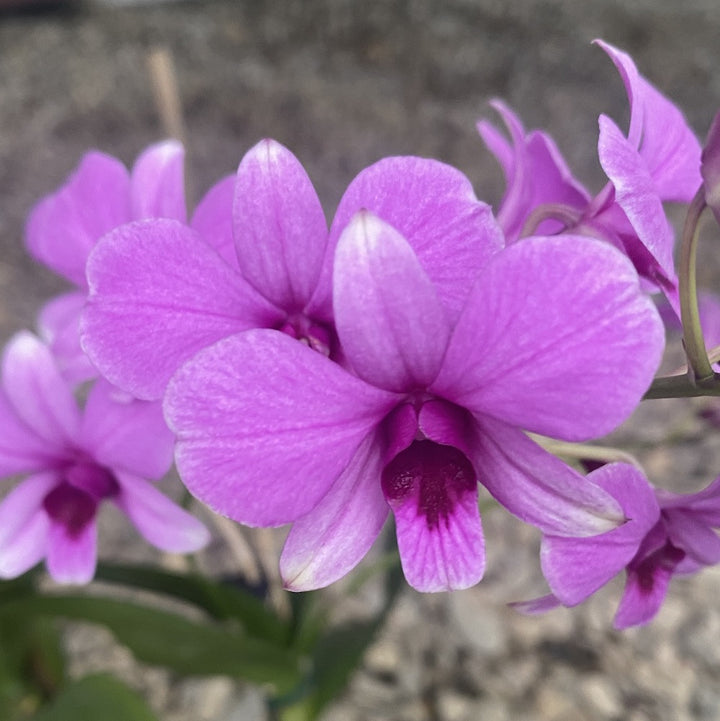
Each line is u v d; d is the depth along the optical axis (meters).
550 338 0.08
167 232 0.10
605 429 0.08
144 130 0.55
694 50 0.62
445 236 0.10
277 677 0.20
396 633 0.29
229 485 0.09
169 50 0.64
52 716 0.19
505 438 0.09
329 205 0.47
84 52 0.64
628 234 0.11
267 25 0.66
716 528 0.12
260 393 0.09
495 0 0.68
